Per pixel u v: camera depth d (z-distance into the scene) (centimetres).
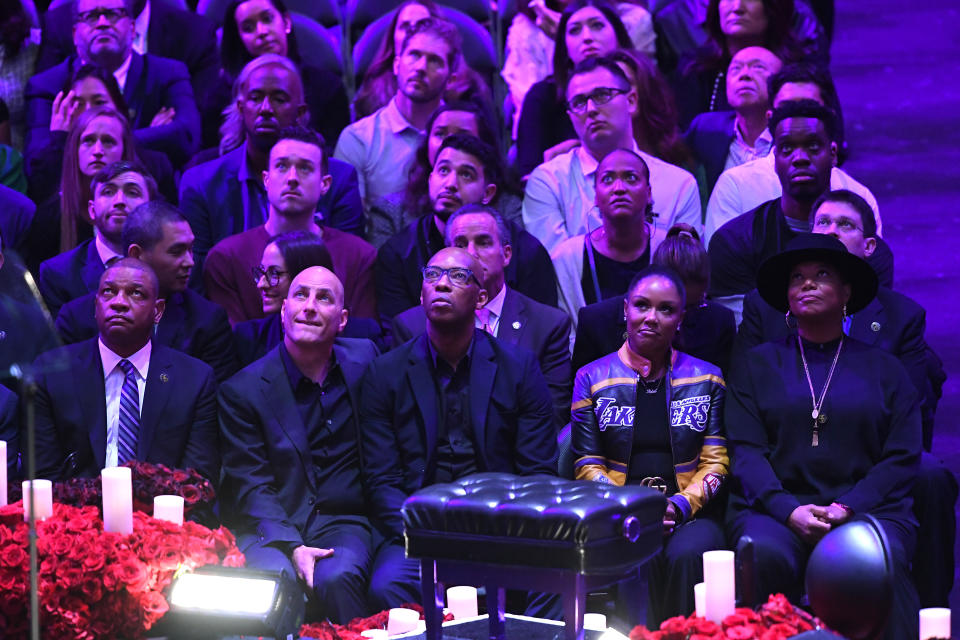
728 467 1536
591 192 2005
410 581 1451
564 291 1867
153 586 1050
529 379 1571
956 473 1877
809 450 1470
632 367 1564
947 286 2348
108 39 2230
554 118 2222
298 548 1466
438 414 1555
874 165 2708
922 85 2920
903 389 1474
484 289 1631
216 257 1841
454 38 2208
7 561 1030
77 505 1242
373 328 1778
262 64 1986
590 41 2198
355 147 2161
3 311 917
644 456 1543
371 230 2059
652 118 2128
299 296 1558
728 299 1827
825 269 1485
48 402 1536
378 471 1548
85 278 1805
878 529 895
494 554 968
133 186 1819
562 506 951
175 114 2273
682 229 1717
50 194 2092
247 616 1029
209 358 1684
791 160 1780
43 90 2241
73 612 1037
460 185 1859
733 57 2191
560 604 1463
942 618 1048
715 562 953
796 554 1412
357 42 2558
